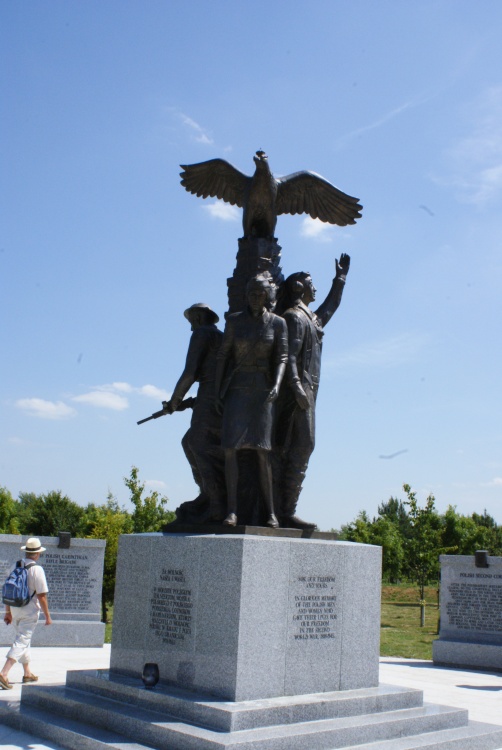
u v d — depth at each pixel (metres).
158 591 6.68
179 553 6.56
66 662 10.96
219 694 5.86
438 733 6.28
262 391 7.24
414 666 12.76
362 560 7.00
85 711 6.22
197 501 7.86
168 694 5.91
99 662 11.05
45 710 6.71
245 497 7.50
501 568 12.85
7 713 6.79
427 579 24.12
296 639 6.27
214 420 7.72
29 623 8.70
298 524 7.44
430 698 9.09
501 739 6.57
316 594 6.50
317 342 8.09
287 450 7.72
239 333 7.34
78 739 5.75
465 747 6.20
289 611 6.26
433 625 23.25
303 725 5.55
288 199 8.63
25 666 8.79
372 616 7.02
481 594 12.98
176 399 7.86
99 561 14.19
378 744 5.70
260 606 6.05
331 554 6.68
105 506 36.69
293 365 7.50
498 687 10.45
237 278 8.11
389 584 49.62
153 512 23.08
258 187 8.03
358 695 6.30
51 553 13.79
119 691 6.36
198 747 5.06
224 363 7.42
